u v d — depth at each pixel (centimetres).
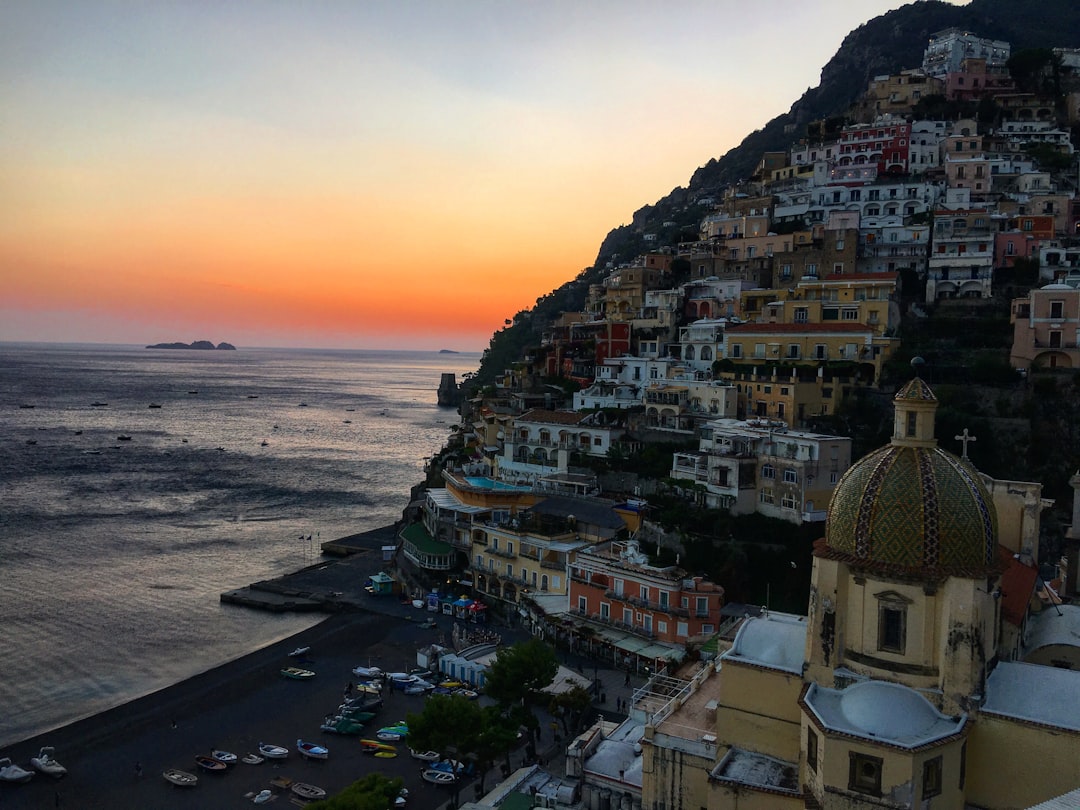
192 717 7262
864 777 3303
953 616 3409
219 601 10694
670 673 6178
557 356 16775
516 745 6431
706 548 8806
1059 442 9669
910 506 3506
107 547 13200
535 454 12150
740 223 16788
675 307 14962
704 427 10394
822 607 3694
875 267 14088
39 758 6475
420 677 7812
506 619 9400
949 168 15862
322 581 11238
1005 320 11669
